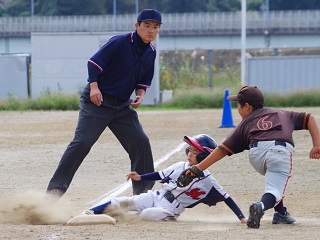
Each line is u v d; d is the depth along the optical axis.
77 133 26.08
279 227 21.94
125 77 26.03
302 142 48.69
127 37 25.80
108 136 54.59
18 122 69.62
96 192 30.69
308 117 22.00
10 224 22.97
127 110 26.62
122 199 23.50
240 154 43.06
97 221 22.28
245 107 22.28
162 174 23.25
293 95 101.19
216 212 26.05
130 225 22.11
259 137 21.64
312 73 108.44
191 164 23.06
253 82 110.00
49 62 109.75
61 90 109.75
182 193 23.06
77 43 109.62
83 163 39.97
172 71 157.25
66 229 21.12
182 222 23.16
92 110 26.08
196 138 23.06
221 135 53.56
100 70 25.55
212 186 22.97
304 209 26.72
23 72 112.38
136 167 27.02
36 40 109.44
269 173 21.53
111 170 37.47
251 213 20.83
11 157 42.78
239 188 31.92
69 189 31.47
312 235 19.91
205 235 19.95
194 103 103.38
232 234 20.12
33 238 19.61
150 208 23.11
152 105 108.06
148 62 26.44
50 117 77.38
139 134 26.77
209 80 143.12
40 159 41.88
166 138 52.59
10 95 104.69
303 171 36.59
